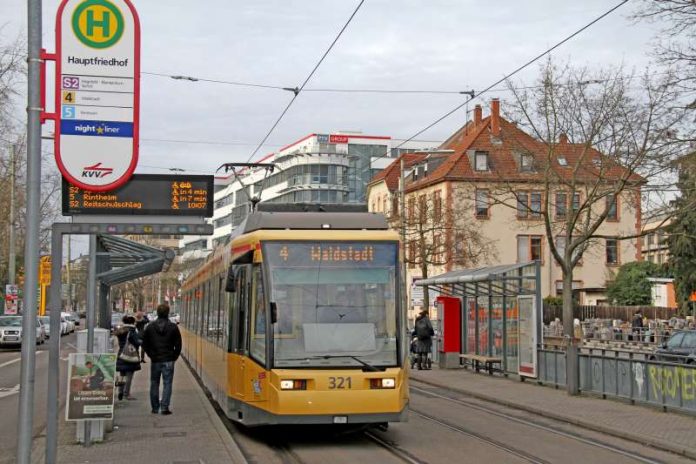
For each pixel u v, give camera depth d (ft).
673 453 43.14
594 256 205.87
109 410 39.24
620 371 63.77
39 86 26.27
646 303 208.74
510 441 46.50
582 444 45.75
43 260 198.49
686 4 56.18
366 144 317.83
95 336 45.39
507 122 109.81
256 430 51.19
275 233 45.27
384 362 43.91
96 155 29.27
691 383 54.60
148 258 67.36
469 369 98.12
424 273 149.07
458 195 144.77
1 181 145.69
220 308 55.93
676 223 71.36
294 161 297.33
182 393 70.79
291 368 42.98
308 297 44.24
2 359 127.24
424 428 51.93
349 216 47.06
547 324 192.65
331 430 50.65
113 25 29.45
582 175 127.75
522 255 209.46
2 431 51.08
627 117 96.68
